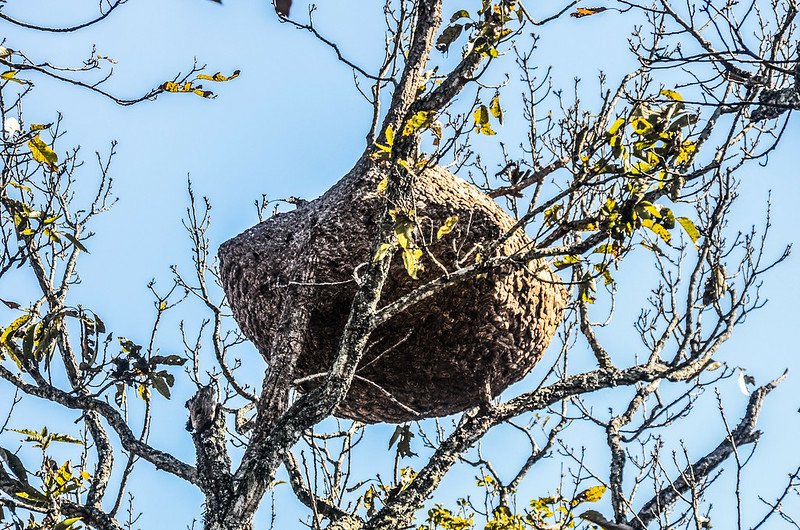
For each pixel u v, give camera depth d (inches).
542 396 401.4
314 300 389.4
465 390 410.9
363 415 425.1
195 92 235.8
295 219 429.7
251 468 332.2
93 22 213.9
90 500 385.1
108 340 379.9
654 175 323.6
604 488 386.0
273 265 419.2
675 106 335.3
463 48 345.4
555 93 452.4
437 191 393.7
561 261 338.6
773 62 305.0
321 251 391.5
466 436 387.2
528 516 390.0
